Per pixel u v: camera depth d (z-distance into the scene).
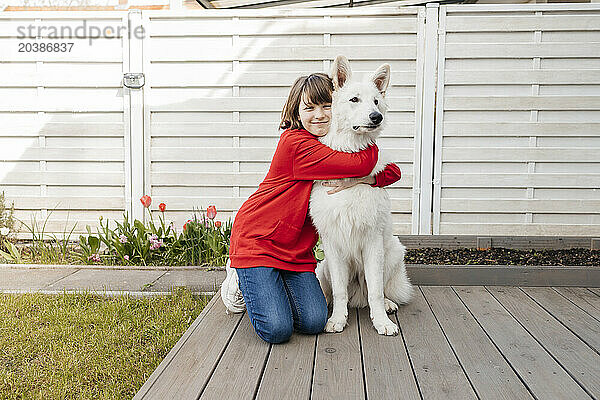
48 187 4.87
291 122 2.84
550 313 3.05
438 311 3.09
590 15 4.30
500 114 4.46
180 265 4.49
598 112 4.40
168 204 4.79
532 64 4.39
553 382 2.13
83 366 2.62
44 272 4.27
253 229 2.73
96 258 4.50
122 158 4.78
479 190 4.56
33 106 4.77
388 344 2.55
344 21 4.48
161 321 3.19
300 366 2.29
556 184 4.48
